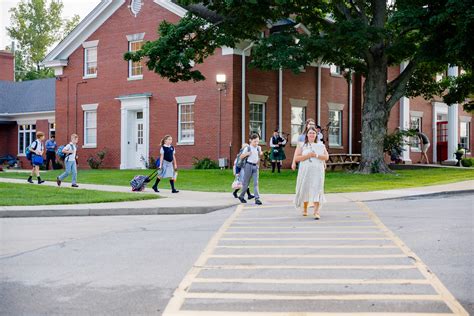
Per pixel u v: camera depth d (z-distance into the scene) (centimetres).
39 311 565
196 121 2812
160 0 2936
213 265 756
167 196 1669
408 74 2433
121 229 1112
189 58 2311
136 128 3109
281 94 2933
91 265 775
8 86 4400
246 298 600
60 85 3409
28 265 780
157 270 736
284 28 2422
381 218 1184
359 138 3366
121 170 2747
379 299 591
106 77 3195
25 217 1341
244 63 2731
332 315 540
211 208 1409
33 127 4059
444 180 2177
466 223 1084
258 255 817
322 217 1223
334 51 2317
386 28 2347
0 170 3073
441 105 3838
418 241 905
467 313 543
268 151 2823
